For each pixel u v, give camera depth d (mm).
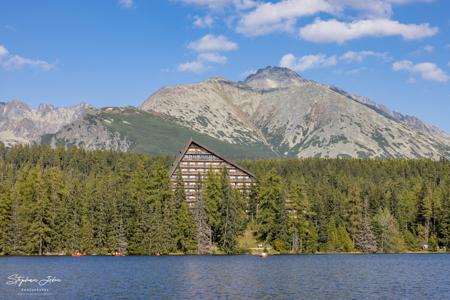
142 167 192125
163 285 86375
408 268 120062
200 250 169375
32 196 172125
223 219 175125
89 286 85250
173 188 185875
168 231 165750
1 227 160750
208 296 75375
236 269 113750
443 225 197125
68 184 190250
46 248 163750
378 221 192250
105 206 167000
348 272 109250
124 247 163125
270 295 76875
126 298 73375
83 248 163250
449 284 90562
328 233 187125
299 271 110438
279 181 184125
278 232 177750
